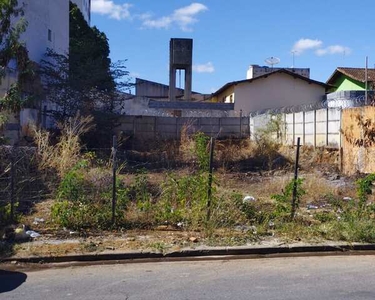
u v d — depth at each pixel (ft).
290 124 82.74
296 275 22.06
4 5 41.22
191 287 20.06
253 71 160.97
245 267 23.76
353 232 28.66
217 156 72.08
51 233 28.94
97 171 35.65
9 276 22.16
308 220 32.58
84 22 129.39
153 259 25.48
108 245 26.81
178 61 128.98
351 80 127.13
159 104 119.75
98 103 84.58
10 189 33.32
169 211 31.48
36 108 73.56
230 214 31.45
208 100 163.53
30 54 79.77
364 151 58.13
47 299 18.43
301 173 59.06
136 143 94.07
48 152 41.81
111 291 19.53
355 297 18.45
